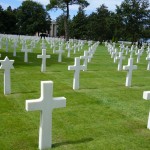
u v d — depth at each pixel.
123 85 11.56
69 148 5.33
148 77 14.17
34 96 8.84
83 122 6.71
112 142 5.69
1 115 6.92
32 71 13.53
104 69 15.88
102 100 8.80
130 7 57.81
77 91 9.90
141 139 5.91
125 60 22.14
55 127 6.31
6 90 8.91
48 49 29.86
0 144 5.35
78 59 9.96
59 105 5.18
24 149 5.21
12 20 88.38
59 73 13.42
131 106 8.33
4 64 8.70
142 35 58.66
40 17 93.81
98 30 60.34
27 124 6.39
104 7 61.59
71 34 73.44
